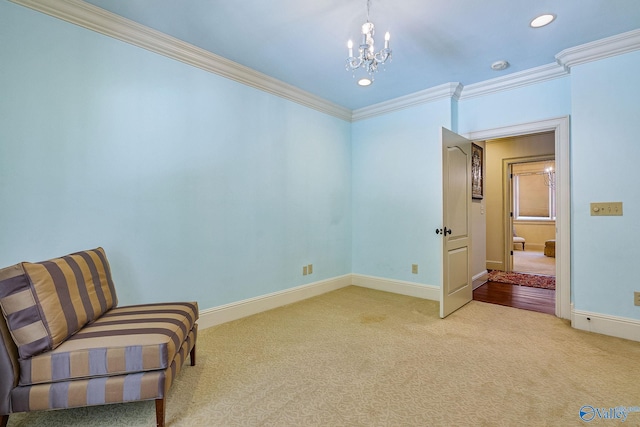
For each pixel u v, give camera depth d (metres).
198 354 2.30
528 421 1.55
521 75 3.18
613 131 2.58
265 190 3.34
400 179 3.98
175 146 2.65
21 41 1.96
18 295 1.42
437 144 3.64
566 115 2.96
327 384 1.90
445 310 3.09
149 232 2.50
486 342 2.48
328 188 4.11
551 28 2.39
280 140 3.50
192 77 2.75
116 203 2.34
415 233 3.85
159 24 2.35
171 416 1.61
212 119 2.89
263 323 2.93
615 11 2.18
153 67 2.52
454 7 2.12
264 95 3.33
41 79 2.03
